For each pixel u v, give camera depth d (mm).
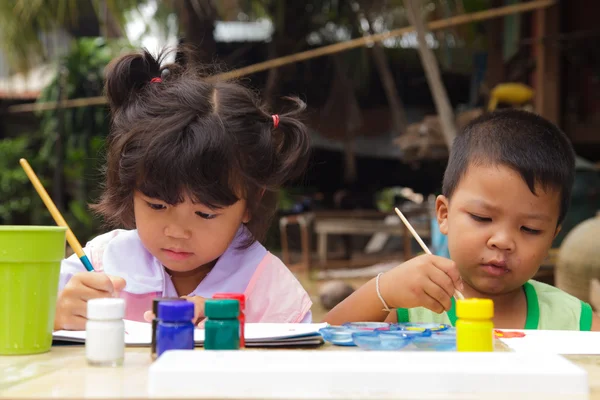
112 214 1729
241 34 11469
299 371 780
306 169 1873
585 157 8094
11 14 8969
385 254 10445
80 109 11781
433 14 7664
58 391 783
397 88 11828
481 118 1932
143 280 1717
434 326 1289
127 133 1561
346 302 1688
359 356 880
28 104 12680
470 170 1784
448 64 8703
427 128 5648
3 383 842
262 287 1735
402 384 790
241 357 858
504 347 1162
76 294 1288
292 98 1959
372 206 12945
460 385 796
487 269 1755
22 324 1080
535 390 798
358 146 12164
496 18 7406
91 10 10914
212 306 1031
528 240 1747
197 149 1462
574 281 3740
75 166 11594
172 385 766
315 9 10906
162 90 1653
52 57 11820
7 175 11578
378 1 10086
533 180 1710
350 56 11039
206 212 1507
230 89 1689
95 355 958
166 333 999
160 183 1453
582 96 7238
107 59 11805
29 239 1079
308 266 8727
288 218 9266
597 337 1347
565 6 7137
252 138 1623
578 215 5559
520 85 5672
